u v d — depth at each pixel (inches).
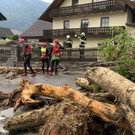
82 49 470.0
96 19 781.3
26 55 350.6
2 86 274.7
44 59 371.9
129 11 724.7
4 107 181.9
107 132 119.0
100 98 149.4
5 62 523.8
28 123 119.6
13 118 120.8
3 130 120.6
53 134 87.7
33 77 346.0
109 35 708.0
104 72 135.9
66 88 148.0
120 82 117.6
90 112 113.7
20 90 179.6
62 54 489.1
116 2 690.2
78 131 90.4
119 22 721.0
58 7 908.0
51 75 358.9
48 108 121.6
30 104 151.0
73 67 446.3
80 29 797.9
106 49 178.1
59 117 95.6
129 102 100.1
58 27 915.4
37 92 159.6
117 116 105.8
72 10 828.6
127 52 172.6
